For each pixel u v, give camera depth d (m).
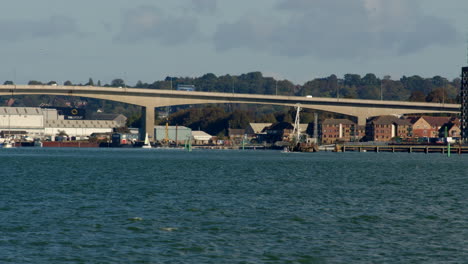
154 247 153.88
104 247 153.75
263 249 152.75
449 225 185.38
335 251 151.62
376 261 143.25
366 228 179.62
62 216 196.38
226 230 174.50
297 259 144.25
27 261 141.12
